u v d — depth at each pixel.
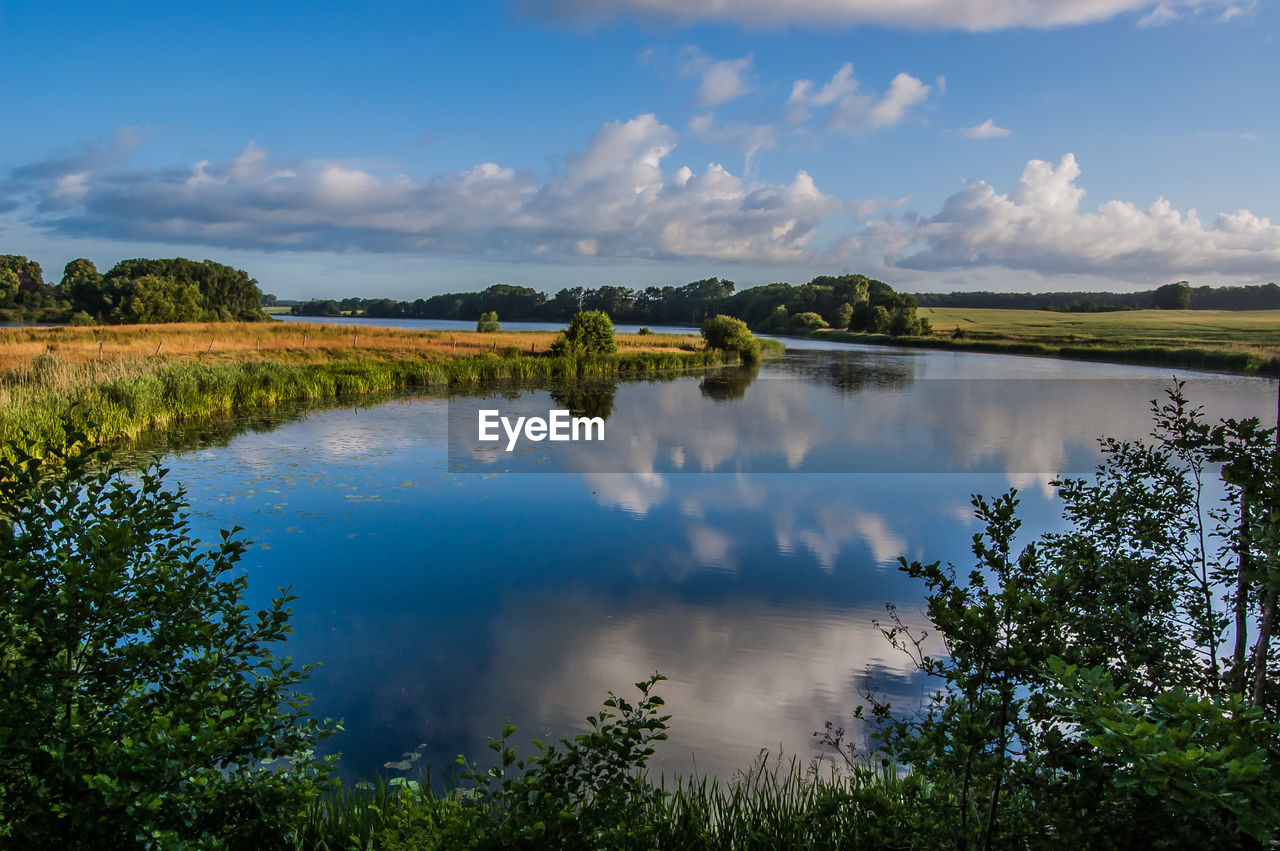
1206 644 3.55
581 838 2.63
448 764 5.26
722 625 7.91
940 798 2.97
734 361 57.09
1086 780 2.37
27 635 2.58
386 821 3.53
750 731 5.77
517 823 2.65
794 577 9.50
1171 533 3.91
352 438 20.36
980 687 2.68
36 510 2.79
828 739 5.07
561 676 6.73
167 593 2.74
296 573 9.55
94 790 2.30
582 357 46.88
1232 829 2.02
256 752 2.85
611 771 2.91
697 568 9.84
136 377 22.75
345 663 6.96
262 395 27.27
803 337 121.44
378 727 5.80
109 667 2.64
